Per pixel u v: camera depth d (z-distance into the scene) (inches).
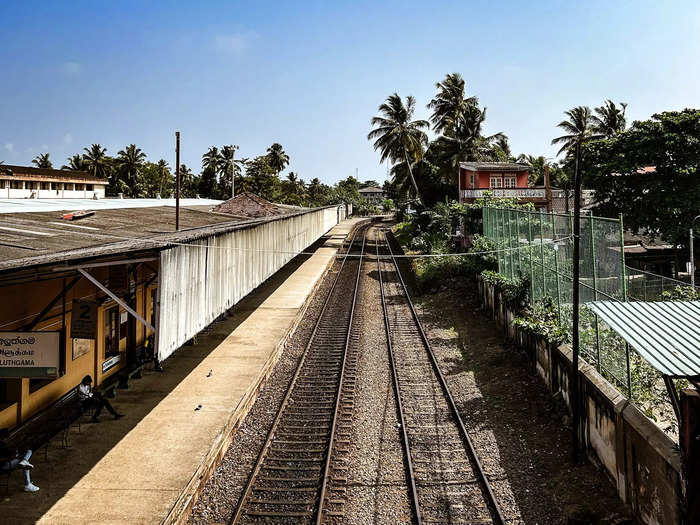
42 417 393.4
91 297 468.4
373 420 444.8
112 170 2822.3
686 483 239.0
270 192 3024.1
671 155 901.8
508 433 423.2
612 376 399.5
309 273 1180.5
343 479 344.5
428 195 2052.2
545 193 1491.1
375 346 665.0
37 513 280.7
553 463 376.8
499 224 873.5
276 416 446.6
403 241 1690.5
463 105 1999.3
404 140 2001.7
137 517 277.3
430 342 684.1
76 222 526.9
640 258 1051.3
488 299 819.4
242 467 365.7
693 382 252.2
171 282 416.8
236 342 623.5
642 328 306.8
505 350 631.2
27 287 381.1
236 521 298.5
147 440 367.2
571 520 300.7
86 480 315.3
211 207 1137.4
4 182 1546.5
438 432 424.5
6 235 376.5
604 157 979.3
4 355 323.9
